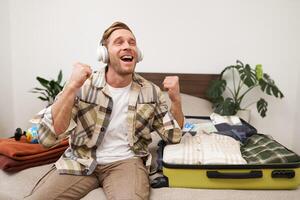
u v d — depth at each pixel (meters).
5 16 2.60
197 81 2.58
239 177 1.12
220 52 2.57
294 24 2.46
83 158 1.24
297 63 2.52
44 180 1.19
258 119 2.64
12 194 1.16
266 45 2.52
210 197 1.09
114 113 1.27
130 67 1.24
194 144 1.34
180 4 2.52
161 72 2.63
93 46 2.67
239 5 2.48
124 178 1.13
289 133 2.65
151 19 2.56
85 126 1.25
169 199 1.09
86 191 1.17
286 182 1.13
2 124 2.65
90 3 2.59
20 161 1.33
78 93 1.24
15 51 2.72
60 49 2.70
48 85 2.43
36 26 2.67
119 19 2.60
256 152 1.29
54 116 1.14
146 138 1.36
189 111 2.26
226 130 1.60
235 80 2.58
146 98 1.33
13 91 2.79
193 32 2.55
